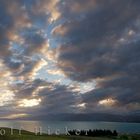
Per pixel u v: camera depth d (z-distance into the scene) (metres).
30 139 76.31
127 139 96.44
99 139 88.25
